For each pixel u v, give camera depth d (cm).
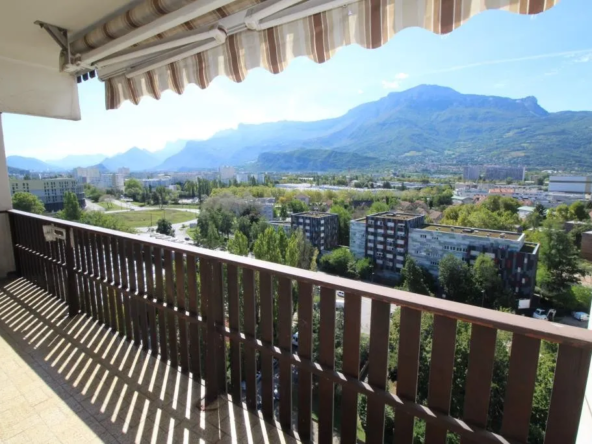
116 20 226
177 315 224
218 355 202
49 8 235
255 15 175
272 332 176
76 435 174
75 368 234
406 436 133
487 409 112
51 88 368
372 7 147
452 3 128
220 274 194
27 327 295
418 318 124
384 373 135
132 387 213
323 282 147
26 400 200
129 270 262
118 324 284
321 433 161
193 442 169
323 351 154
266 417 186
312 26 167
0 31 272
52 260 353
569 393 95
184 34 214
